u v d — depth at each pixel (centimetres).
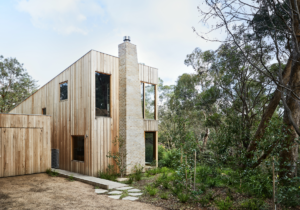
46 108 1165
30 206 492
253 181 558
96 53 891
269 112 726
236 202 509
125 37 980
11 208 477
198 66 1698
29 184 700
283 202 481
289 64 668
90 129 854
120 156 928
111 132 929
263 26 475
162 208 487
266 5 418
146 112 1095
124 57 966
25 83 2495
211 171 752
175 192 571
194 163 633
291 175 582
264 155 612
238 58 707
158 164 1136
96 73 892
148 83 1110
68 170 963
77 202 526
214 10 427
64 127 1013
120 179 827
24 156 847
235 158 671
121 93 967
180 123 701
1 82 2350
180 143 652
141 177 856
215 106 1471
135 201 539
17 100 2461
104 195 596
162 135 1828
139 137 993
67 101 1003
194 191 552
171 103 1894
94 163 848
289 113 466
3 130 796
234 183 645
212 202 512
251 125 968
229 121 744
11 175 805
